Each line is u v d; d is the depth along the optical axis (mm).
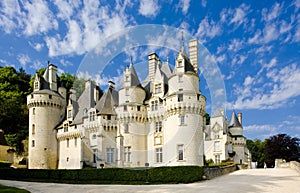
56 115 42438
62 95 44812
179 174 24391
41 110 41500
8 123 51531
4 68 60531
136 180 25734
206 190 18297
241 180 23250
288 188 17984
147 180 25250
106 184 25078
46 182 28812
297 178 23172
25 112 52875
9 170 33656
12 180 31641
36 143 40625
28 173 32438
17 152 49031
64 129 40281
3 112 50531
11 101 52281
